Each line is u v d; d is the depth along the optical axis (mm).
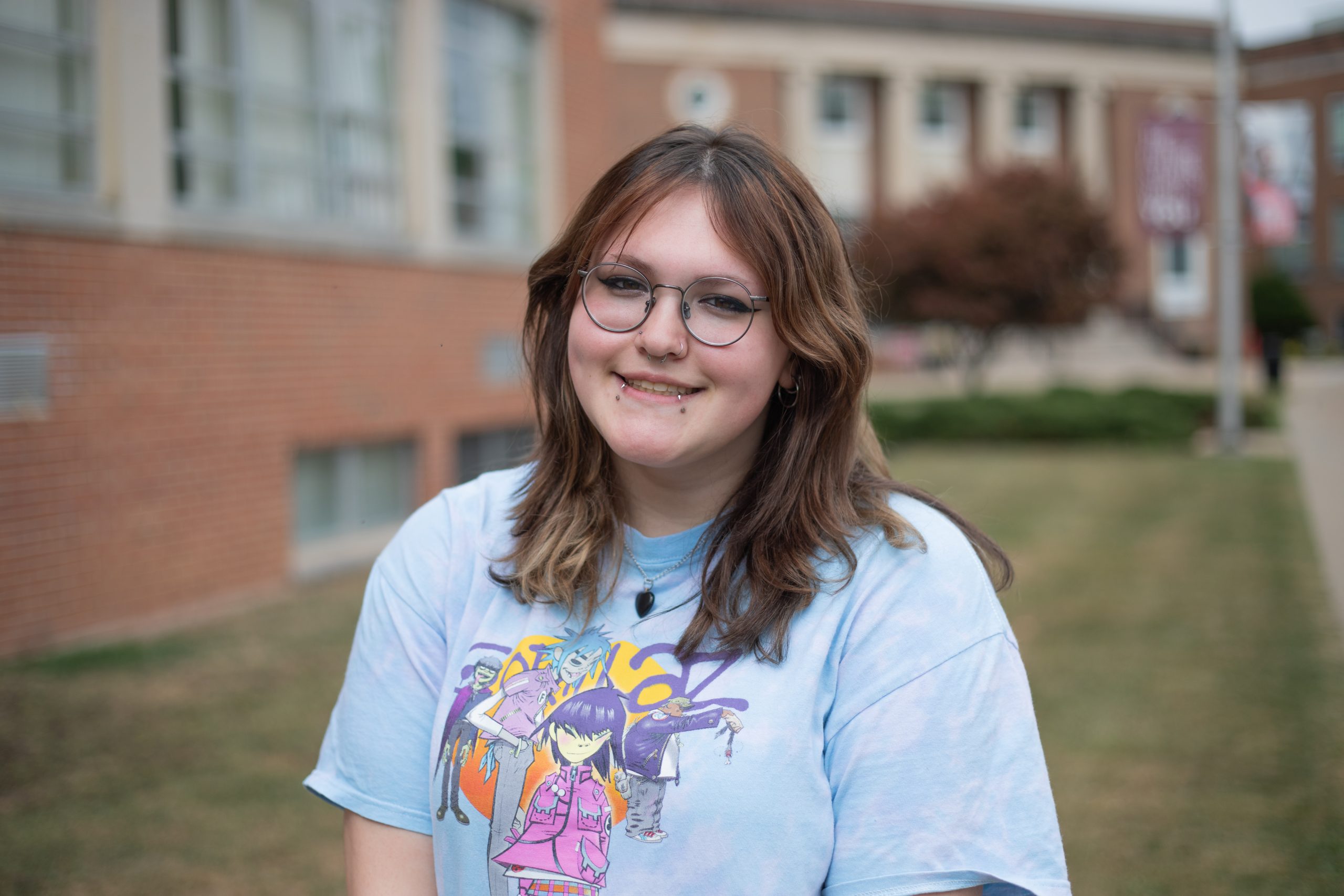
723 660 1378
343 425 7422
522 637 1468
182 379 6195
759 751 1312
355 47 7773
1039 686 5098
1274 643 5645
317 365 7195
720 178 1417
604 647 1429
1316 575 7137
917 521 1465
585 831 1334
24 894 3129
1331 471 12469
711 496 1527
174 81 6297
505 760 1382
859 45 31516
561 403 1565
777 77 30672
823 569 1406
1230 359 14828
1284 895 3176
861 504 1487
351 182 7754
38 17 5516
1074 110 34344
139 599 5941
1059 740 4414
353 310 7520
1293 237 18609
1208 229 33438
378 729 1506
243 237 6605
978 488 11727
